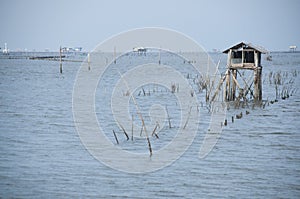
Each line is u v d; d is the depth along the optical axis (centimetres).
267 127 4775
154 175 3045
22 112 5803
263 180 2936
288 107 6150
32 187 2758
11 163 3278
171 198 2603
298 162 3375
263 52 5959
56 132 4509
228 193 2688
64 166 3228
